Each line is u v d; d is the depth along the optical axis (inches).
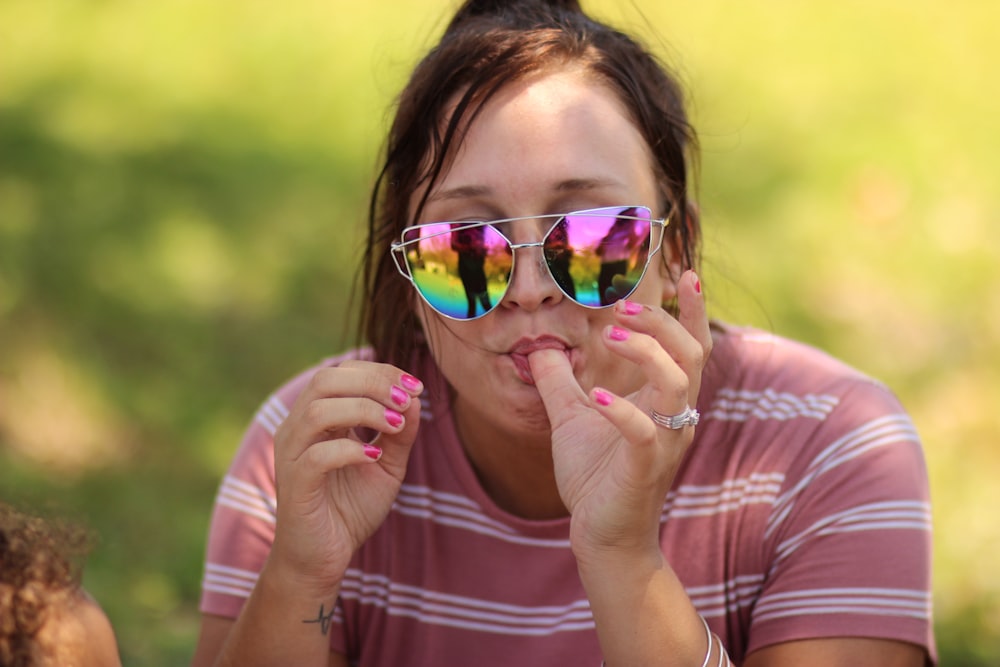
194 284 229.9
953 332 221.5
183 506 180.5
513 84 93.1
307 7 340.5
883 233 250.5
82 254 232.5
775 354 106.4
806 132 287.0
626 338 83.7
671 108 103.9
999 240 248.8
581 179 92.0
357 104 294.5
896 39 338.0
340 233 247.3
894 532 96.7
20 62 306.7
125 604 159.0
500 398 94.8
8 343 208.7
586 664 99.3
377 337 107.5
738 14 345.1
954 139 288.4
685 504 100.0
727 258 196.9
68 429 193.2
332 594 95.6
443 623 102.9
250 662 95.1
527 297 91.8
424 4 342.0
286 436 93.4
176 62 311.4
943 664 147.3
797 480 99.6
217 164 267.9
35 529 88.9
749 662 98.4
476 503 102.7
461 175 92.7
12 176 254.8
